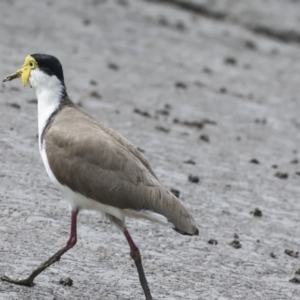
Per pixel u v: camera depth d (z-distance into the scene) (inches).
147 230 498.6
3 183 521.3
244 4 1254.3
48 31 955.3
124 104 768.3
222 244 498.6
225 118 801.6
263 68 1037.8
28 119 652.7
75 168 403.5
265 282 457.4
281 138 775.1
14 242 448.1
